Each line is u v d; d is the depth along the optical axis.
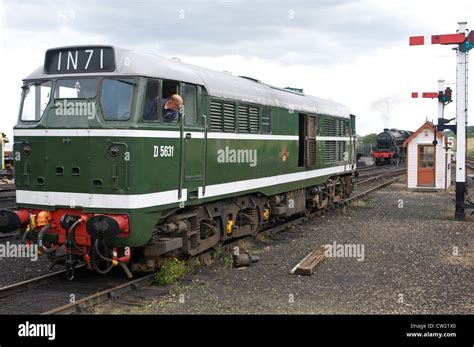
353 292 8.36
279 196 14.05
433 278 9.16
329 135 17.75
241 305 7.63
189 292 8.25
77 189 8.12
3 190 22.67
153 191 8.22
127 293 8.11
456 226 14.91
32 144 8.47
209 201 10.23
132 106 8.02
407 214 17.58
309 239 13.02
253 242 12.44
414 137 26.25
